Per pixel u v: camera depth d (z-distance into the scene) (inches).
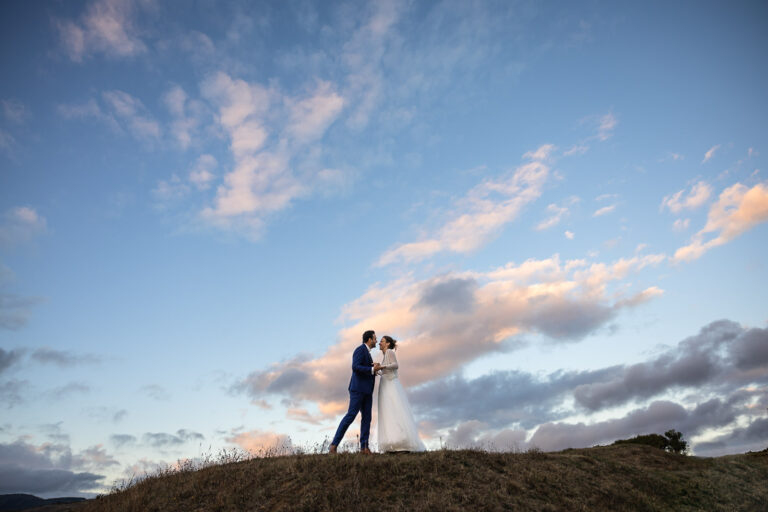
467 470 446.0
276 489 404.2
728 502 500.4
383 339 526.0
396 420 490.3
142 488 451.2
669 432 838.5
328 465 436.5
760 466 604.1
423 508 367.9
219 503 389.4
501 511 380.5
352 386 505.4
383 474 417.1
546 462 520.7
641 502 459.5
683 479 553.9
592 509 419.5
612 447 706.8
